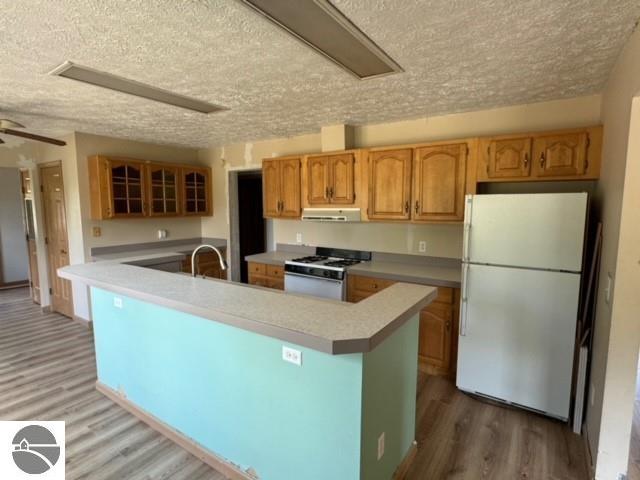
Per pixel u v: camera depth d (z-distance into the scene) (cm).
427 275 314
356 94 266
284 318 155
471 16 154
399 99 279
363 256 396
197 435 211
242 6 146
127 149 449
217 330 192
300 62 205
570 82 239
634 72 165
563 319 236
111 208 408
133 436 228
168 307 187
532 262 243
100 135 420
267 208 421
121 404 260
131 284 220
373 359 156
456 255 342
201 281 229
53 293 482
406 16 154
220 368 194
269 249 599
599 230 234
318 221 412
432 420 248
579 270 229
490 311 260
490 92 262
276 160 407
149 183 442
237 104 291
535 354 247
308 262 379
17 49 187
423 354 317
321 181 375
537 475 198
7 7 145
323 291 358
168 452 214
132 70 217
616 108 204
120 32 169
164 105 293
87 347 369
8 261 625
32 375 309
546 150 264
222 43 180
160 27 164
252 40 177
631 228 174
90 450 215
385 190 337
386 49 188
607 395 184
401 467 196
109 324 261
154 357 229
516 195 245
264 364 176
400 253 373
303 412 166
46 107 298
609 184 213
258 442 184
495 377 263
